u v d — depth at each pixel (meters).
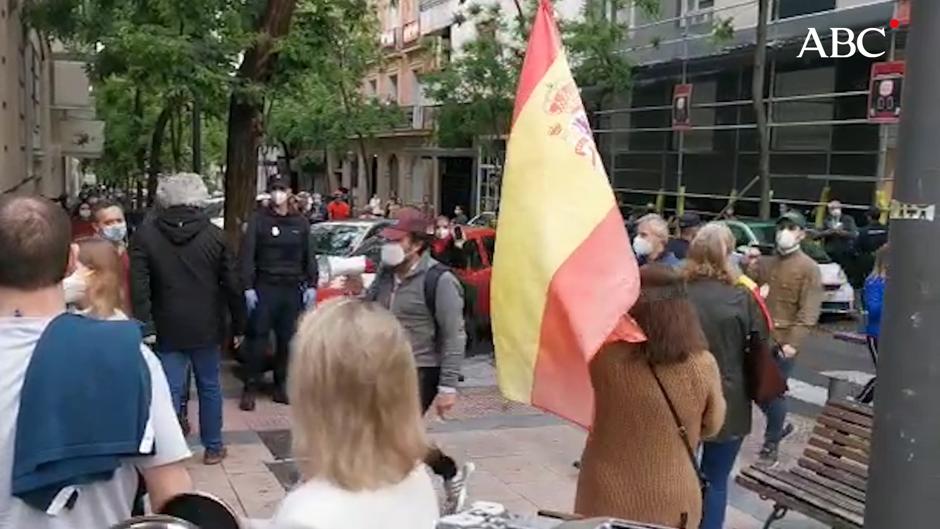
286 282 8.75
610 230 3.54
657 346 3.92
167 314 6.77
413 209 5.98
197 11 10.98
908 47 3.14
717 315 5.05
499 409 9.18
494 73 26.56
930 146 3.08
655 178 29.66
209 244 6.84
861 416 5.44
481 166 37.19
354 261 9.38
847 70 22.20
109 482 2.36
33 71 20.41
